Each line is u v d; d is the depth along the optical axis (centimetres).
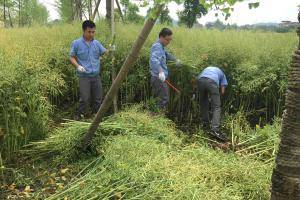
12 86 533
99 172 452
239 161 482
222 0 232
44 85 640
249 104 762
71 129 560
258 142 609
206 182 428
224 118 734
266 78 717
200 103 711
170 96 784
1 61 561
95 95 710
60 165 530
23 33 911
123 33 844
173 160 455
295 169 245
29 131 564
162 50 683
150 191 398
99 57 697
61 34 887
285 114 246
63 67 774
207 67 719
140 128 575
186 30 913
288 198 252
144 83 788
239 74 750
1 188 471
